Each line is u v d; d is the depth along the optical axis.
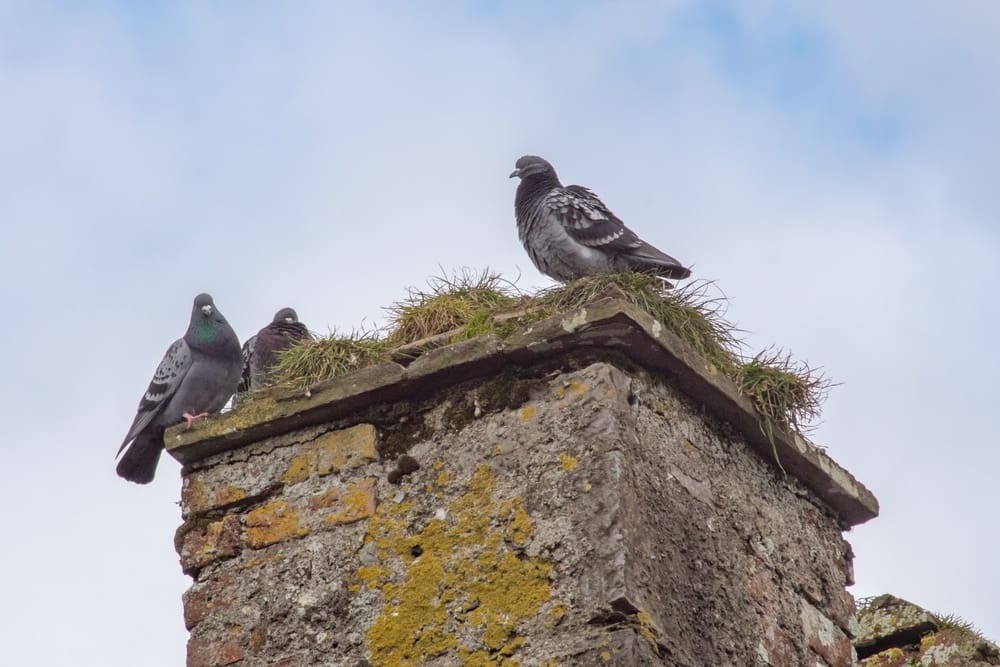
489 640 10.59
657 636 10.38
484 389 11.63
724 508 11.80
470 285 13.48
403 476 11.64
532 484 11.02
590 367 11.27
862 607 14.89
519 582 10.69
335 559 11.52
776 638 11.68
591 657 10.11
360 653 11.06
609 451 10.84
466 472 11.37
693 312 12.25
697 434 11.91
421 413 11.84
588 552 10.51
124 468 15.92
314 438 12.10
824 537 12.97
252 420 12.19
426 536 11.27
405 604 11.06
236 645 11.55
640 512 10.83
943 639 14.19
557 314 11.40
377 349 12.58
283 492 12.00
